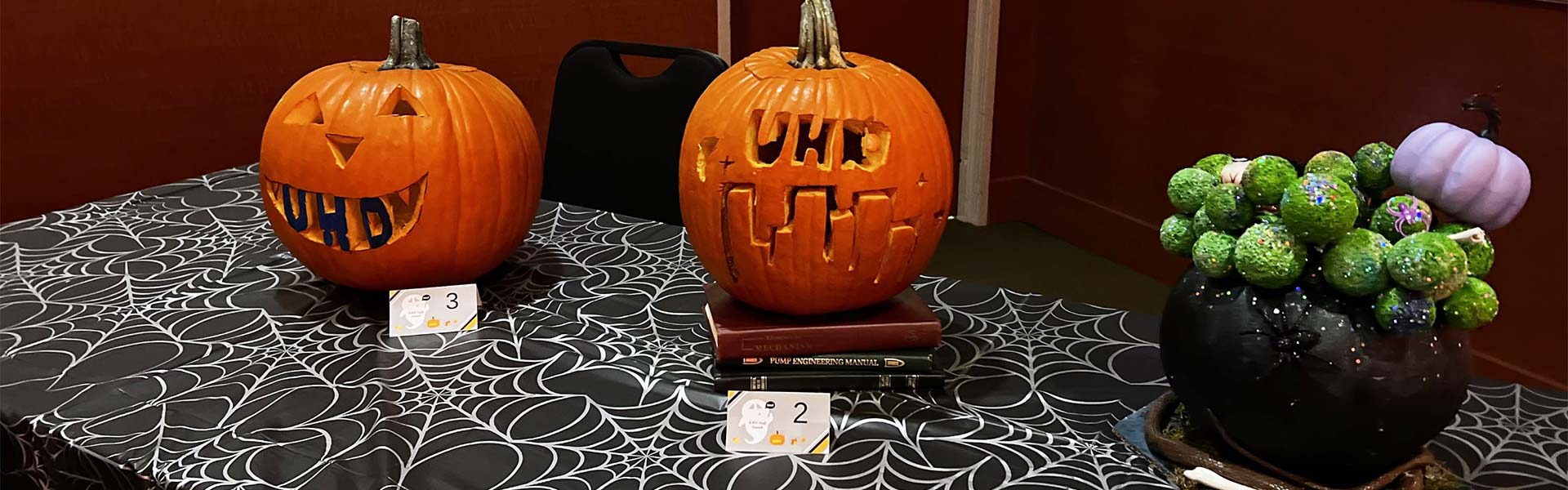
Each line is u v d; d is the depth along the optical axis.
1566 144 2.18
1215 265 0.83
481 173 1.24
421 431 0.98
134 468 0.92
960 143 3.78
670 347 1.17
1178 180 0.89
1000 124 3.71
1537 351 2.36
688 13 3.01
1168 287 3.23
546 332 1.21
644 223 1.62
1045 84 3.65
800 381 1.06
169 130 2.37
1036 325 1.24
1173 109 3.14
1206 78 3.01
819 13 1.09
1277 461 0.88
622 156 1.91
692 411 1.03
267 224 1.60
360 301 1.30
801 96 1.05
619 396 1.05
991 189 3.78
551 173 2.00
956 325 1.24
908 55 3.56
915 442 0.97
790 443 0.95
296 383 1.08
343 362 1.13
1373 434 0.81
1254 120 2.88
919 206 1.08
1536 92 2.21
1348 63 2.59
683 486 0.89
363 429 0.98
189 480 0.89
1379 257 0.77
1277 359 0.81
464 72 1.30
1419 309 0.77
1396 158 0.81
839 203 1.05
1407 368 0.79
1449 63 2.36
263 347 1.16
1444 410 0.82
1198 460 0.90
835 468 0.92
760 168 1.05
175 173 2.41
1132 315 1.27
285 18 2.42
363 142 1.19
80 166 2.30
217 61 2.38
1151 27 3.16
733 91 1.09
